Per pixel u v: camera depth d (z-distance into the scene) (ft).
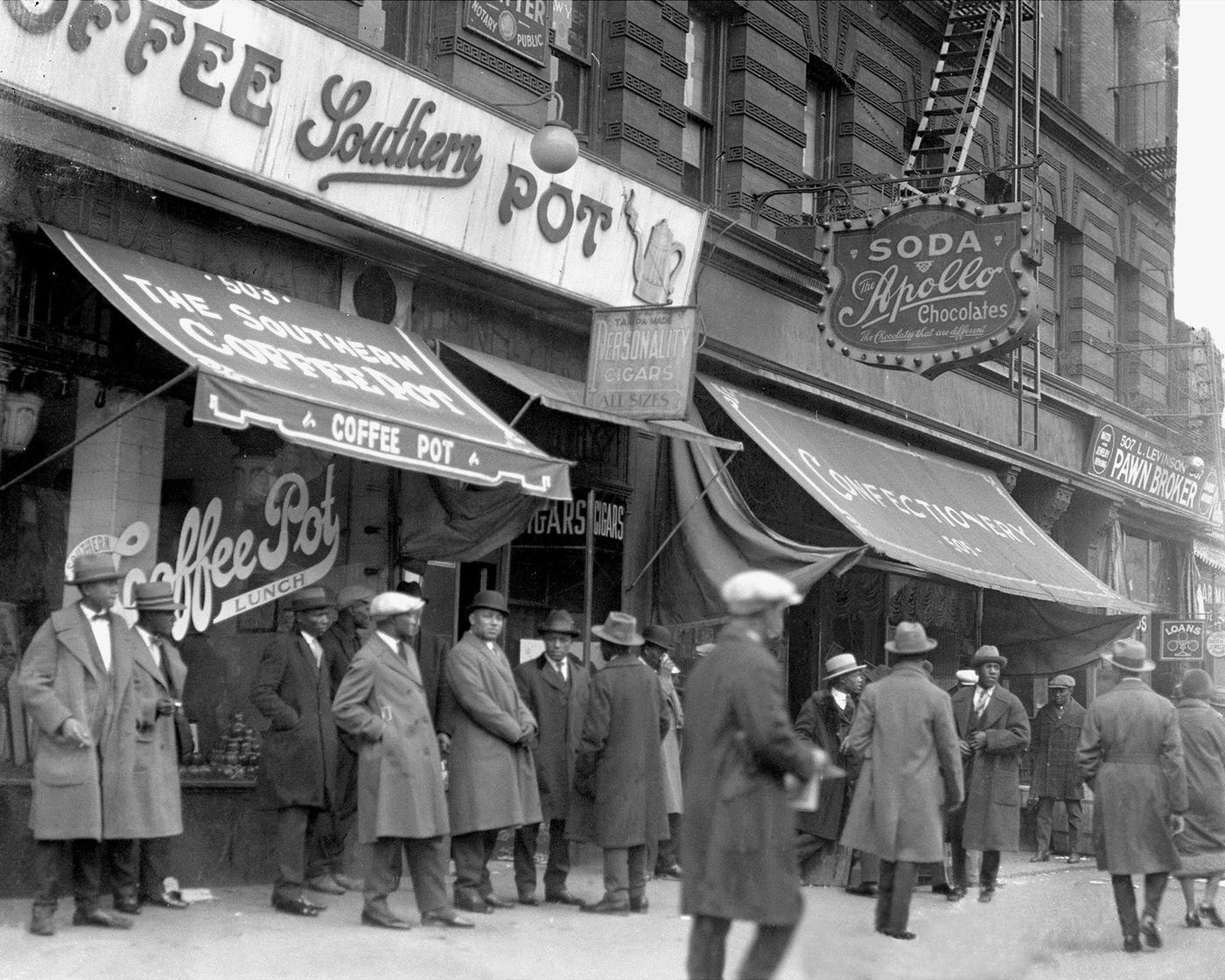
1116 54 87.92
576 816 32.89
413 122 37.24
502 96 43.29
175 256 33.96
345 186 35.86
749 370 50.39
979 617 64.34
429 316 40.37
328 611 31.45
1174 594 87.30
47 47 29.27
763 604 18.88
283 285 36.52
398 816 28.40
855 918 30.73
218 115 32.65
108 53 30.32
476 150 39.11
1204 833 34.76
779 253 52.44
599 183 43.24
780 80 56.49
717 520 45.91
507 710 31.37
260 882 33.65
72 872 27.63
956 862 38.78
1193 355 87.56
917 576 60.95
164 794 27.53
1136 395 85.25
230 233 35.27
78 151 31.01
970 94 62.59
